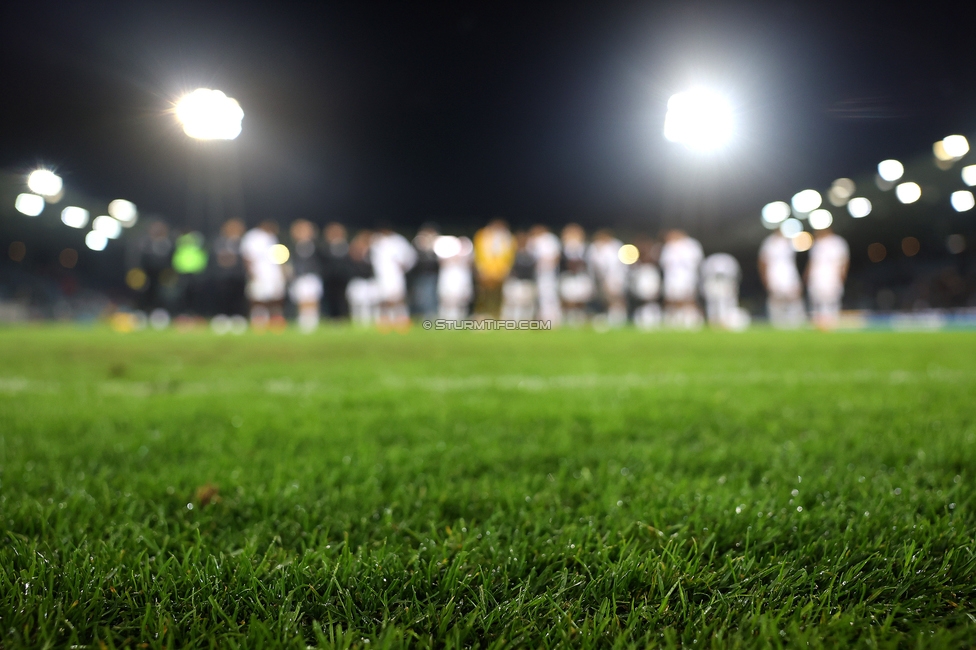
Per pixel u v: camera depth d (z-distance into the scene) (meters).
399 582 0.97
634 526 1.20
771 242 17.81
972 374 3.86
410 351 6.44
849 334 10.78
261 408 2.59
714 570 1.02
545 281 15.53
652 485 1.45
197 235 16.97
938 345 7.15
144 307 17.81
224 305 17.72
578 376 3.90
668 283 16.89
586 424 2.26
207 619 0.86
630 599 0.94
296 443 1.93
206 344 7.68
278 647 0.79
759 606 0.88
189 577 0.96
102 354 5.98
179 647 0.82
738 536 1.16
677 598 0.94
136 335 10.44
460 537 1.13
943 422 2.19
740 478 1.54
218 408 2.60
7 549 1.07
